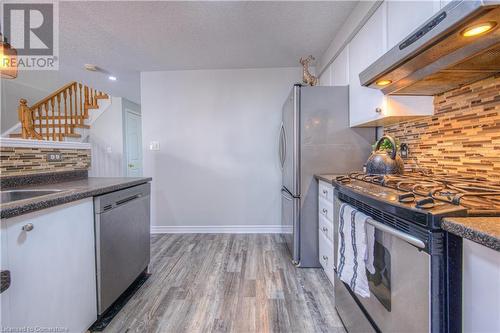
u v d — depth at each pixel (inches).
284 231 116.1
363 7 70.8
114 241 63.9
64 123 176.6
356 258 45.1
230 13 79.7
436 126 61.9
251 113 131.0
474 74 47.8
